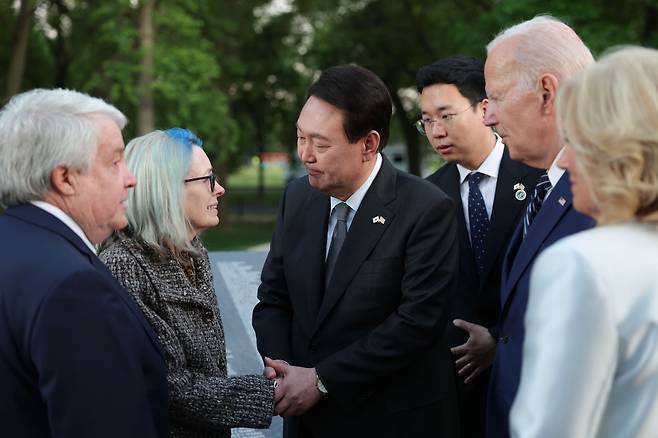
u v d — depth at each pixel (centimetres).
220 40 1694
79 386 132
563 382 107
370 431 216
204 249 218
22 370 135
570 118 122
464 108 268
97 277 139
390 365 206
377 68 1900
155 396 158
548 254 116
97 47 1366
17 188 147
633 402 108
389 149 3203
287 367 214
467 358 249
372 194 221
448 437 225
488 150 276
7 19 1605
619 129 113
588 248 112
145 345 157
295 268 230
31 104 150
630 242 113
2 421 135
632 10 1328
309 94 212
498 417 185
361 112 206
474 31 1362
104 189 154
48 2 1623
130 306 158
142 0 1258
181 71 1323
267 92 2053
